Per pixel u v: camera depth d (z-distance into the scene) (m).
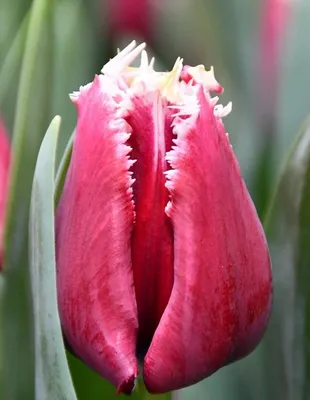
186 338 0.29
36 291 0.29
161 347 0.29
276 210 0.35
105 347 0.29
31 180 0.34
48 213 0.28
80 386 0.34
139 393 0.33
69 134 0.40
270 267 0.30
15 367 0.34
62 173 0.31
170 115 0.29
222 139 0.29
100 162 0.28
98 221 0.28
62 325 0.29
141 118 0.29
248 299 0.29
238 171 0.29
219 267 0.28
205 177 0.28
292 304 0.35
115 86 0.29
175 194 0.28
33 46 0.35
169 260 0.29
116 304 0.29
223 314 0.29
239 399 0.36
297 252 0.35
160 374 0.29
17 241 0.34
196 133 0.28
